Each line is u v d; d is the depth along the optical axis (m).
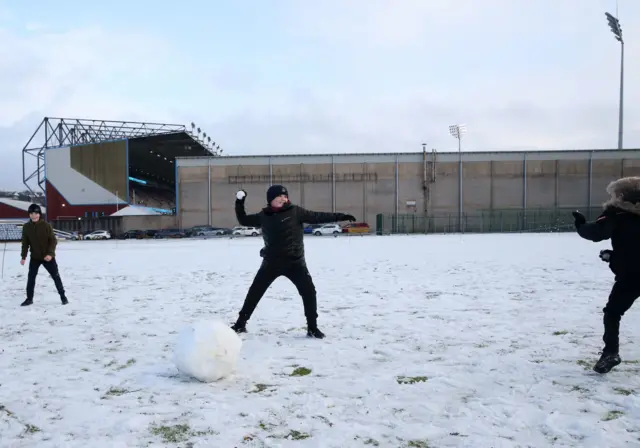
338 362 4.23
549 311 6.37
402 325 5.69
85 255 20.89
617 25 45.22
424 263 13.92
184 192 56.19
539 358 4.23
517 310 6.47
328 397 3.36
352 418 2.99
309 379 3.77
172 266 14.48
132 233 52.88
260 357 4.41
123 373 3.99
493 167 54.19
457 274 10.92
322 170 55.56
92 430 2.85
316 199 55.59
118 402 3.30
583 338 4.91
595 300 7.14
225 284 9.90
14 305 7.55
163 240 44.25
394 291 8.45
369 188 55.19
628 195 3.58
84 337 5.32
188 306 7.23
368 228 53.53
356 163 55.38
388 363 4.18
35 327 5.88
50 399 3.38
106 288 9.48
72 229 60.16
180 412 3.10
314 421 2.94
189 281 10.51
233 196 56.00
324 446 2.61
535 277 10.05
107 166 62.84
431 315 6.25
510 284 9.05
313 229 52.34
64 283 10.41
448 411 3.07
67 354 4.62
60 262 16.89
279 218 5.05
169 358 4.44
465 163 54.47
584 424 2.79
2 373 4.00
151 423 2.94
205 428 2.86
